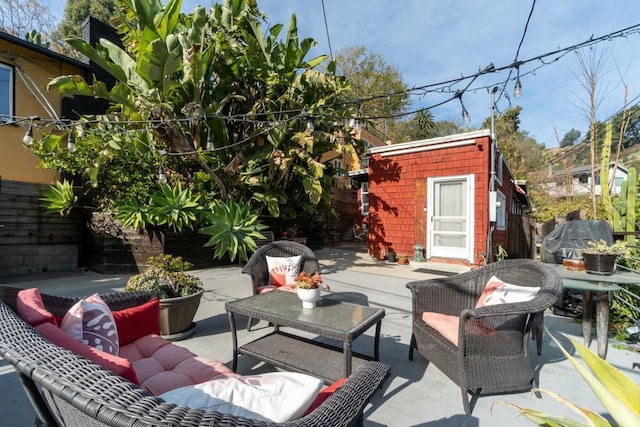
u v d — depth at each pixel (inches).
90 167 227.3
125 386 32.7
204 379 64.9
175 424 28.6
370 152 334.0
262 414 39.5
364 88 812.6
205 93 259.3
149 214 229.8
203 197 261.7
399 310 158.4
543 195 620.1
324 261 314.7
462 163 274.2
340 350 96.3
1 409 75.0
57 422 42.4
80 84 199.5
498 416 77.8
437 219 288.2
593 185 323.9
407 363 104.4
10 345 38.8
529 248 358.0
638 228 183.9
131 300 89.5
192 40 216.1
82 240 261.7
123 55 223.9
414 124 946.1
